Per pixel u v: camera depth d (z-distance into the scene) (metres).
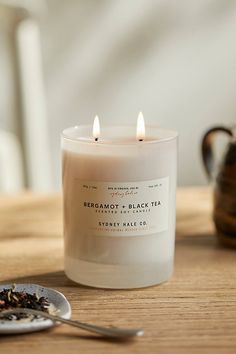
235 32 1.30
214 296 0.53
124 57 1.29
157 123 1.34
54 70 1.28
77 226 0.54
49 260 0.61
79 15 1.26
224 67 1.32
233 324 0.49
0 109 1.26
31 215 0.73
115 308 0.51
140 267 0.54
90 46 1.28
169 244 0.55
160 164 0.53
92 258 0.54
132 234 0.53
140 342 0.46
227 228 0.63
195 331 0.48
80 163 0.53
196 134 1.36
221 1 1.28
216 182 0.64
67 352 0.45
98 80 1.30
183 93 1.33
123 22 1.27
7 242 0.65
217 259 0.61
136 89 1.31
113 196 0.52
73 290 0.54
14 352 0.45
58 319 0.47
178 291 0.54
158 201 0.53
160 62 1.30
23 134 1.28
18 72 1.24
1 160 1.24
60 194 0.80
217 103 1.34
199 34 1.29
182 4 1.27
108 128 0.58
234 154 0.62
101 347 0.46
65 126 1.32
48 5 1.24
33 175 1.29
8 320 0.47
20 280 0.56
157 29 1.28
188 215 0.72
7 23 1.21
